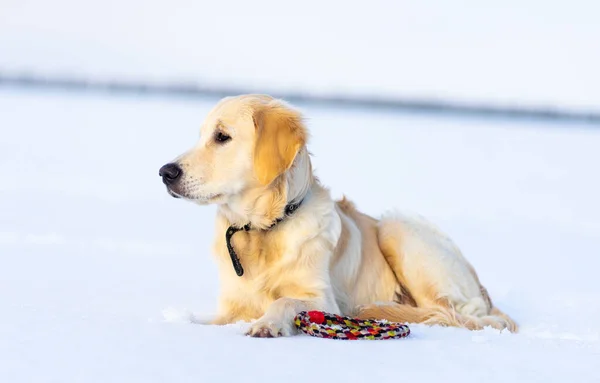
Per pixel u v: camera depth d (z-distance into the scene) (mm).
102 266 9430
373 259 7445
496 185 23484
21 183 18906
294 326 5832
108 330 5359
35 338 5004
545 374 4539
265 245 6605
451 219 16094
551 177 26625
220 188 6504
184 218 14766
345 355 4852
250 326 5633
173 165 6480
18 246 10617
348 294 7129
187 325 5879
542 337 6219
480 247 12906
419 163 29016
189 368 4301
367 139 39062
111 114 50156
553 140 45562
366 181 22172
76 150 27984
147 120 44969
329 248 6684
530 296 8836
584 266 11305
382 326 5711
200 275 9141
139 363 4391
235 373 4227
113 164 24312
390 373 4395
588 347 5527
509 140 44062
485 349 5273
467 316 6891
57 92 97750
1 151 26391
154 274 9062
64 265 9305
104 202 16438
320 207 6746
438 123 62531
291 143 6531
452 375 4418
